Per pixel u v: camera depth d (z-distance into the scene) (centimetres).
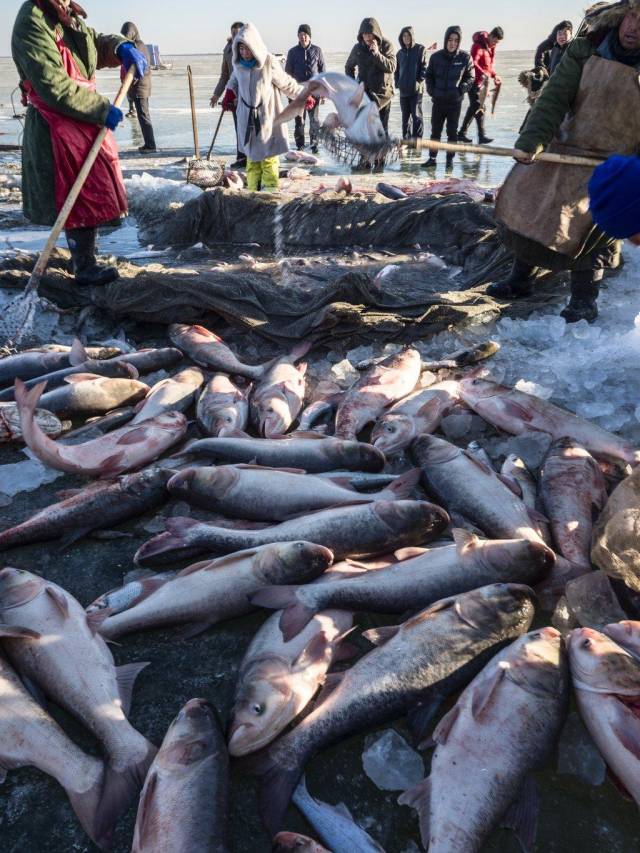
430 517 311
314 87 418
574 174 452
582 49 432
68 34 516
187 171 1147
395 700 246
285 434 406
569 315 530
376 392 432
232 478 344
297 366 482
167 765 214
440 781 218
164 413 414
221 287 556
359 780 232
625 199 260
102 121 519
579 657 245
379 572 293
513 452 393
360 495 343
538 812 219
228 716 242
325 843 210
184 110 2753
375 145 415
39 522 332
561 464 354
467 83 1327
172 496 357
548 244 472
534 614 281
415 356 466
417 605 288
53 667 256
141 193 1002
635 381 445
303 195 870
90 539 343
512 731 227
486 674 244
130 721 250
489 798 214
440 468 358
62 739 232
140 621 285
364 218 800
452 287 638
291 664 251
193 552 322
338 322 516
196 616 288
